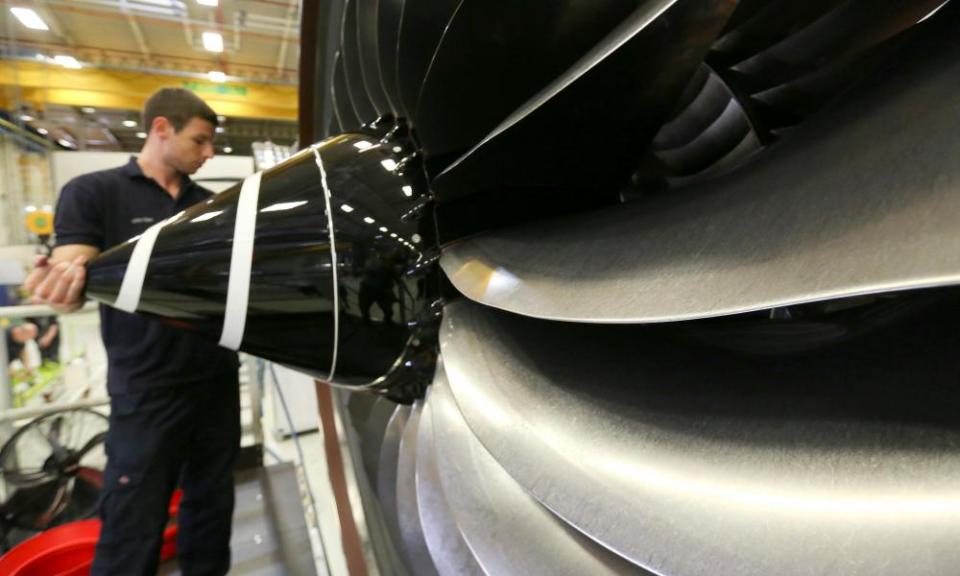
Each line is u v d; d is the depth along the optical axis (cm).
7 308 347
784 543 43
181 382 262
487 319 80
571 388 63
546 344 70
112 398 262
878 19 65
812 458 45
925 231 30
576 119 69
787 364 54
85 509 427
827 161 40
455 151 86
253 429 438
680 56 61
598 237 59
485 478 74
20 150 938
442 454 81
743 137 81
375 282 82
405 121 95
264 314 81
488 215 81
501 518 70
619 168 82
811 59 73
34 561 299
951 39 39
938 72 37
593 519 53
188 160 277
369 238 82
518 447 63
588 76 61
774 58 76
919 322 52
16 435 437
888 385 47
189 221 83
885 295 62
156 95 265
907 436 42
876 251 32
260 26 788
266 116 1045
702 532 47
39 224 735
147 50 892
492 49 72
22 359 511
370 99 109
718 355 60
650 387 58
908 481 40
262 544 324
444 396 87
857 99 44
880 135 38
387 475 120
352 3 109
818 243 36
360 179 86
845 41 69
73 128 1141
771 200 43
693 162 90
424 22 82
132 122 1127
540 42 72
